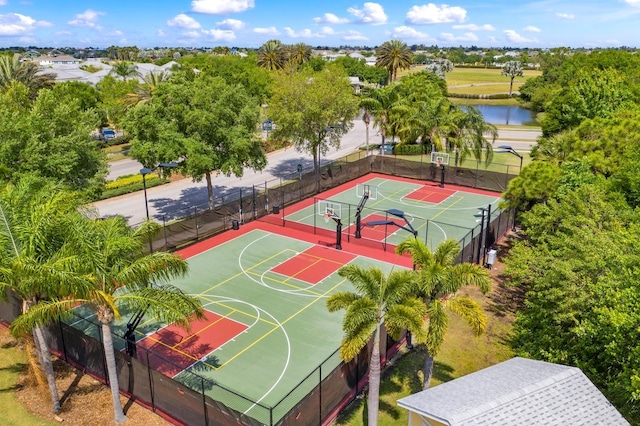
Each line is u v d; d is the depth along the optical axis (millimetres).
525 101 128875
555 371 13734
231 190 48500
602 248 18031
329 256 32219
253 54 128500
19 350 21141
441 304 16250
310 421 15891
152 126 34656
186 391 16016
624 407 14656
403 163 53000
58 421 16938
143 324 23359
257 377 19484
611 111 46906
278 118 48219
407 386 19016
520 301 25797
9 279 14797
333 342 22125
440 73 133875
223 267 30344
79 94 67000
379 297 15578
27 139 25594
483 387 13422
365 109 59531
